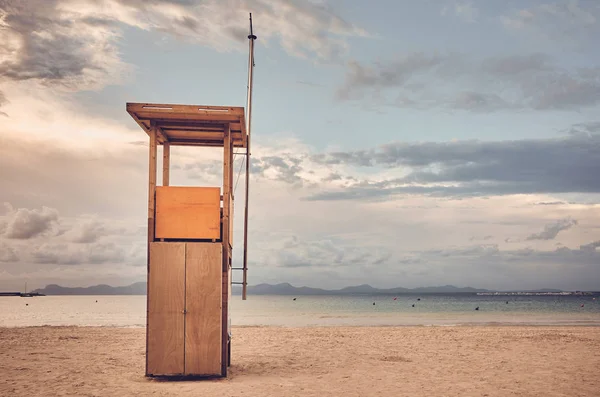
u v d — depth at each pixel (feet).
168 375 31.09
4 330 73.46
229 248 33.19
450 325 94.99
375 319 123.44
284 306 273.75
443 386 30.50
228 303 33.30
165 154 37.19
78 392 28.14
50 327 83.15
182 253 31.35
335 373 35.24
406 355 45.16
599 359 42.27
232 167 36.70
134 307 262.67
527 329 77.46
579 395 28.02
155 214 31.71
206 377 31.78
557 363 40.01
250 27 41.96
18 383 31.04
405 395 27.89
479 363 40.19
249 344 53.83
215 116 32.60
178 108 32.19
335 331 71.77
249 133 38.42
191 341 31.09
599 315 147.02
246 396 27.04
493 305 280.31
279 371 35.96
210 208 31.99
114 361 41.06
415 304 304.91
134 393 27.63
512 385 30.83
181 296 31.17
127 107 31.71
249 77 40.96
